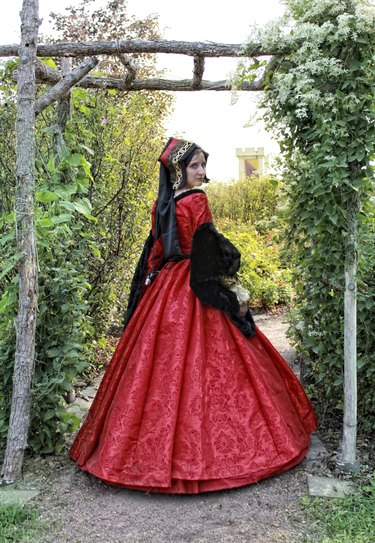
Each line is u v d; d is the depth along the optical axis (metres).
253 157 14.45
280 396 3.01
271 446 2.77
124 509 2.63
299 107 2.86
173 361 2.80
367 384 3.36
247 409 2.79
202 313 2.91
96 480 2.91
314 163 2.80
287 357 5.18
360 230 2.94
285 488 2.77
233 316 2.93
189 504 2.65
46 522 2.56
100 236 4.91
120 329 6.08
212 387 2.78
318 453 3.12
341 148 2.77
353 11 2.72
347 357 2.92
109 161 4.77
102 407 2.98
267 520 2.52
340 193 2.82
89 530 2.49
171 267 3.07
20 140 2.98
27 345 2.99
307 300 3.52
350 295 2.92
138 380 2.79
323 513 2.54
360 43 2.72
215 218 12.39
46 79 3.42
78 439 3.15
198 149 3.03
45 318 3.28
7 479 2.94
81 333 3.44
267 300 7.88
